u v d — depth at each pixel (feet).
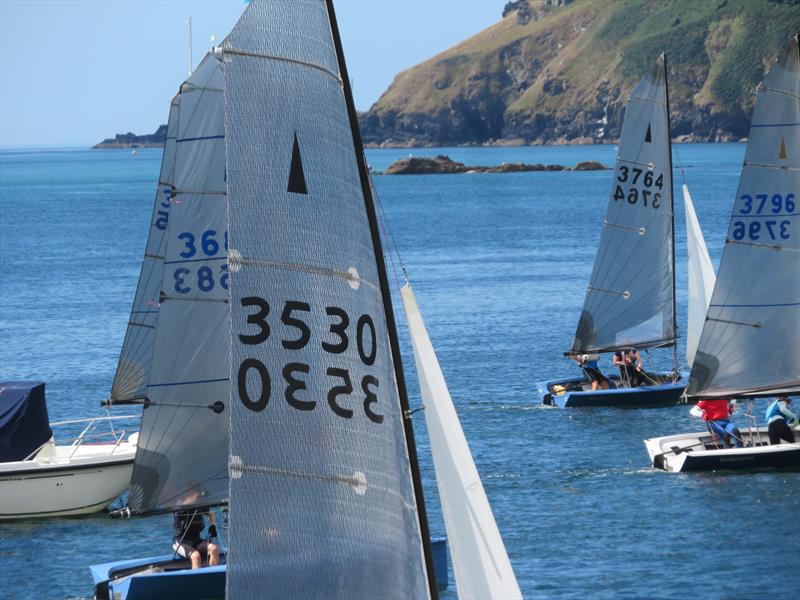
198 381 287.48
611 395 486.79
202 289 289.12
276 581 140.46
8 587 291.17
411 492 150.61
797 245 398.01
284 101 144.56
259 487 140.56
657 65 517.14
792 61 394.73
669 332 525.34
